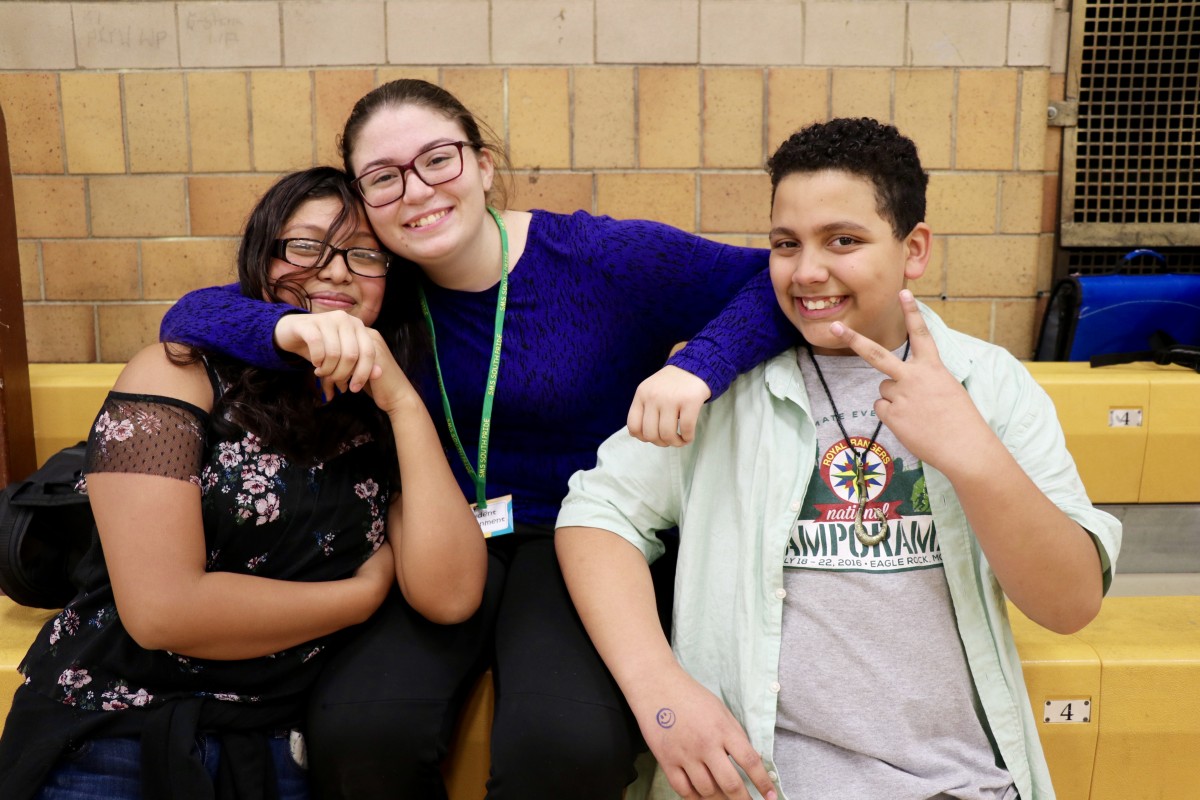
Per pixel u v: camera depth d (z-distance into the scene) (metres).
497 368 1.36
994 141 2.40
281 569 1.16
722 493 1.18
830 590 1.09
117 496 1.07
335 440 1.18
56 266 2.42
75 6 2.31
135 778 1.11
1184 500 2.01
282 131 2.36
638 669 1.08
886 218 1.06
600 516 1.19
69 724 1.10
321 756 1.10
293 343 1.09
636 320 1.38
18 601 1.41
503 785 1.06
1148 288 2.30
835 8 2.33
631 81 2.35
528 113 2.36
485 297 1.35
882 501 1.10
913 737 1.07
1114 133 2.48
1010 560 1.00
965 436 0.96
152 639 1.06
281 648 1.13
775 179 1.11
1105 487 2.00
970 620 1.09
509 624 1.21
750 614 1.10
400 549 1.20
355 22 2.32
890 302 1.11
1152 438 1.97
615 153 2.38
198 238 2.41
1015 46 2.36
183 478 1.09
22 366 1.90
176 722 1.09
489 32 2.33
